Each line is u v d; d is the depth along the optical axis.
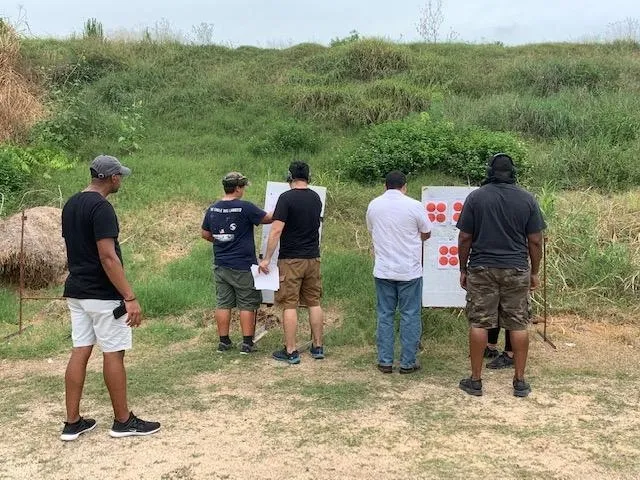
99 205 4.04
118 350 4.16
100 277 4.08
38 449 4.05
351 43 16.70
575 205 8.41
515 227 4.78
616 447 4.03
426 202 6.00
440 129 10.65
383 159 10.06
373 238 5.45
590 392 4.96
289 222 5.64
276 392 4.99
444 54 17.31
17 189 9.42
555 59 15.41
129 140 11.65
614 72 14.67
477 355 4.89
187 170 10.56
